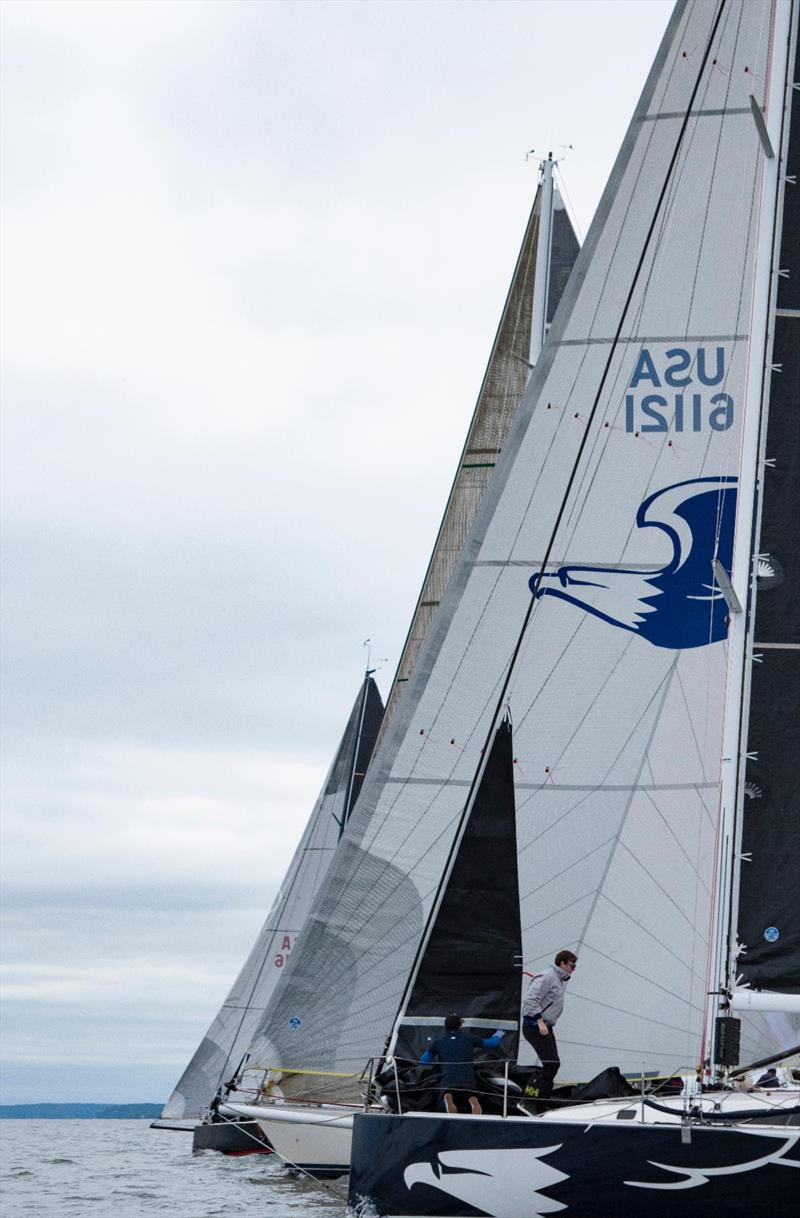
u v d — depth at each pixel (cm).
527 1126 1272
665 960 1656
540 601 1780
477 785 1568
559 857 1705
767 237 1555
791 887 1413
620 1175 1241
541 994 1502
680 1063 1623
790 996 1389
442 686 1798
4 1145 5434
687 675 1731
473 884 1540
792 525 1491
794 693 1452
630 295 1823
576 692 1747
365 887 1786
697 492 1784
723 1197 1219
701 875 1672
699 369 1811
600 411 1812
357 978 1780
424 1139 1301
